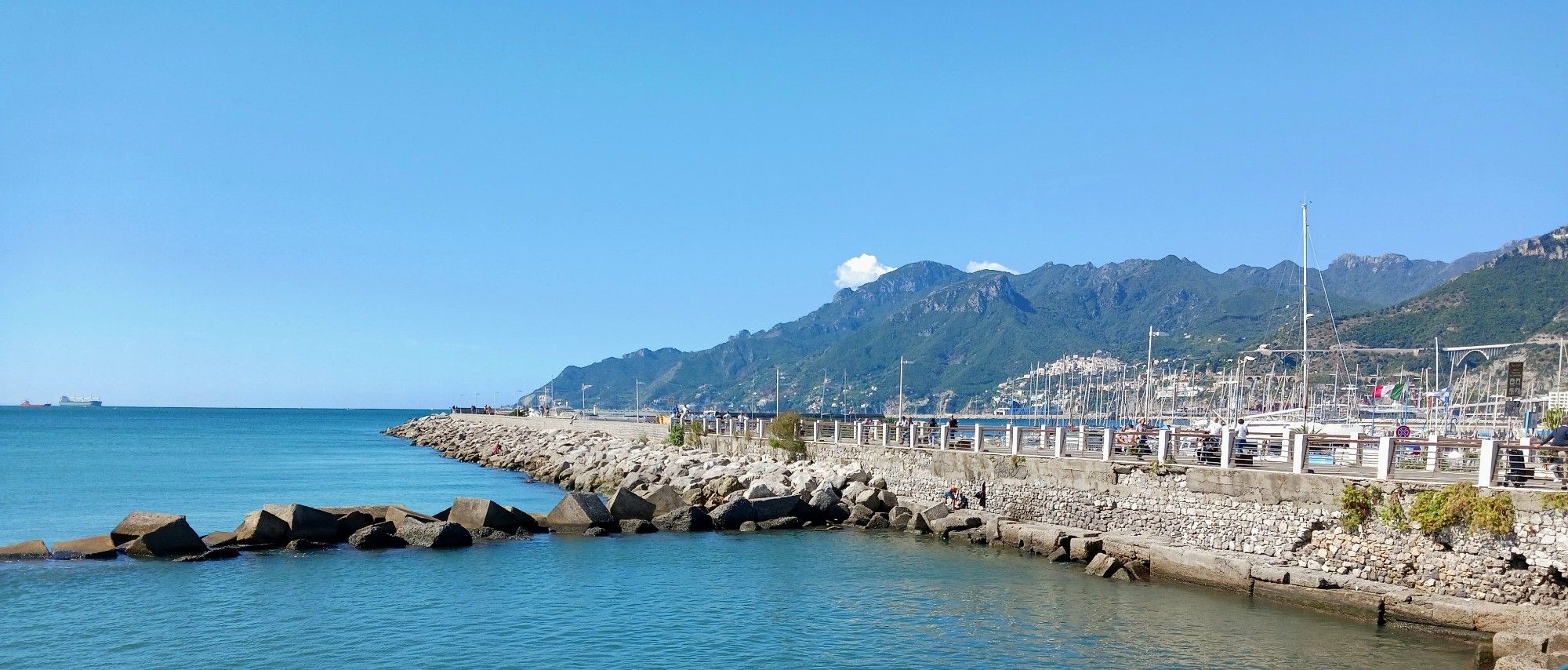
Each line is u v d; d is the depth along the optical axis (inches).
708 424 2940.5
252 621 1045.2
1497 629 921.5
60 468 3169.3
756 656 949.2
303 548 1397.6
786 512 1689.2
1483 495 969.5
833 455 2082.9
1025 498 1505.9
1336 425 2282.2
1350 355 5206.7
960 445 1825.8
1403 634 985.5
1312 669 890.7
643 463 2466.8
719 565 1349.7
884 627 1043.9
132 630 1008.9
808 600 1154.0
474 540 1493.6
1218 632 1005.2
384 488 2578.7
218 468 3272.6
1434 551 1005.2
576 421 4160.9
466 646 975.0
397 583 1219.2
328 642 980.6
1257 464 1280.8
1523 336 4530.0
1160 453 1317.7
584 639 1002.7
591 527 1576.0
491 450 3804.1
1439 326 5098.4
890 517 1679.4
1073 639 992.2
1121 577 1235.2
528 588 1208.8
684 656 949.8
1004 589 1194.6
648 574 1294.3
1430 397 2353.6
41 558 1293.1
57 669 893.2
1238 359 5679.1
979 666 915.4
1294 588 1082.7
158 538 1328.7
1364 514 1060.5
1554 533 923.4
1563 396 1822.1
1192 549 1210.0
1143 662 917.8
